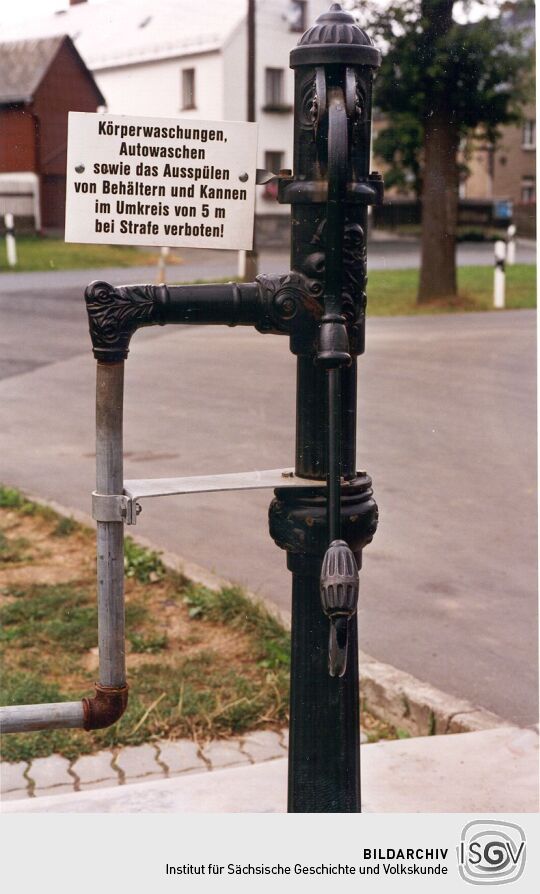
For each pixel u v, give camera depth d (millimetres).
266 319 2004
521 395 9797
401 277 23016
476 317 16297
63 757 3449
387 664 4023
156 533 5863
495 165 41875
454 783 3068
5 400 9641
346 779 2193
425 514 6250
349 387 2057
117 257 22406
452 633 4473
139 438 7988
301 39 1946
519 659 4203
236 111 25656
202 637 4402
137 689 3844
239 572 5211
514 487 6844
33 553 5508
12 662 4105
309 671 2143
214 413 8914
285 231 26172
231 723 3645
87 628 4445
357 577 1807
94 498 1976
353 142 1976
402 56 7320
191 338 13617
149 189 1935
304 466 2072
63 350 12500
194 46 24516
